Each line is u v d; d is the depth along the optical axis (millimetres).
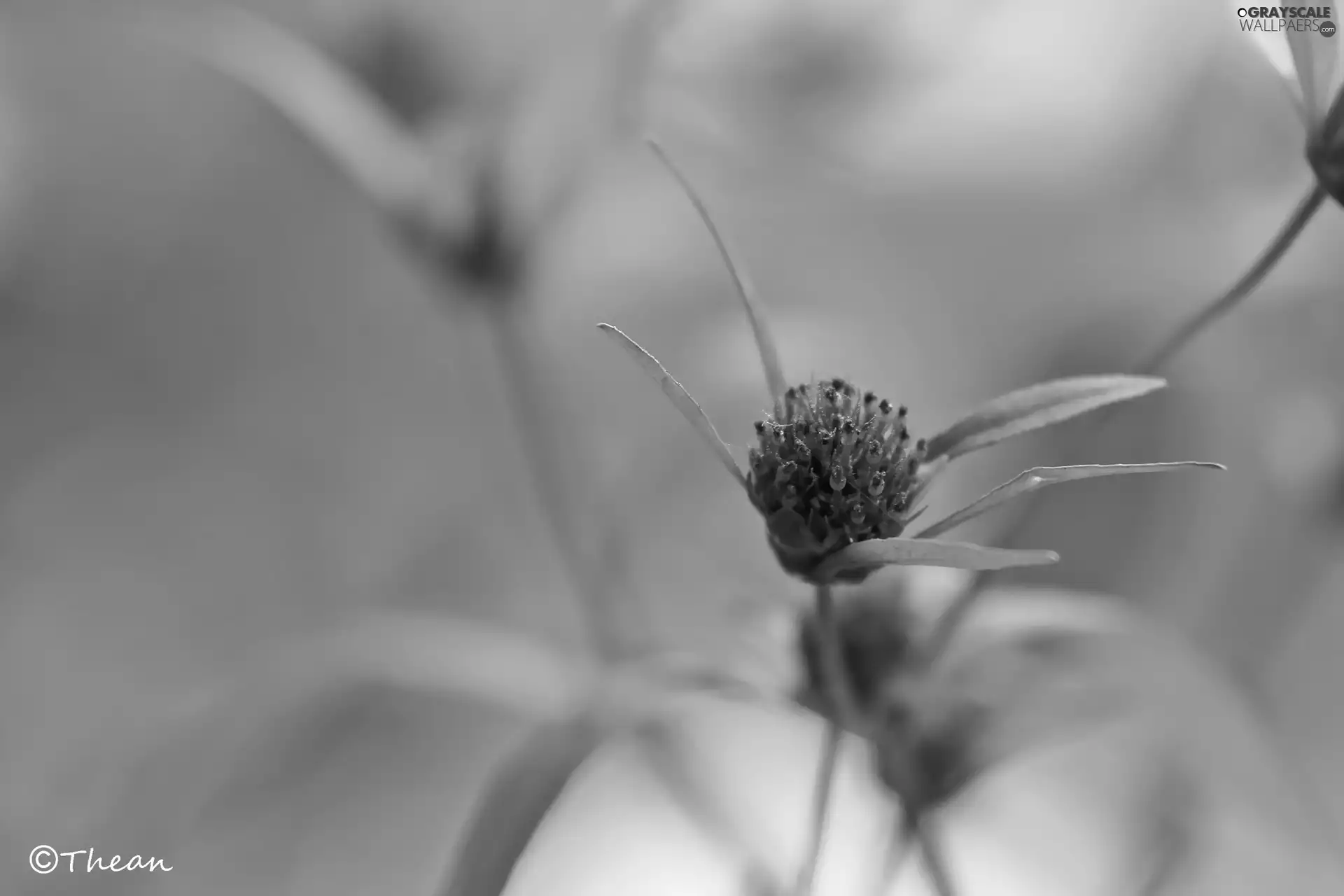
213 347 429
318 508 405
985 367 342
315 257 422
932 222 349
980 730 240
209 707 286
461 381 406
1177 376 298
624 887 298
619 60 282
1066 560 291
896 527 216
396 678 280
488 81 283
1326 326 284
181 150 423
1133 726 274
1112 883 273
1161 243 319
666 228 340
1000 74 319
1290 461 273
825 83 306
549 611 371
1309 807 274
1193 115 319
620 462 327
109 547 399
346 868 333
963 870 280
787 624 241
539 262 278
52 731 347
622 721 247
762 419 220
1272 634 283
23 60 410
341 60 283
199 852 319
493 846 234
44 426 421
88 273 429
